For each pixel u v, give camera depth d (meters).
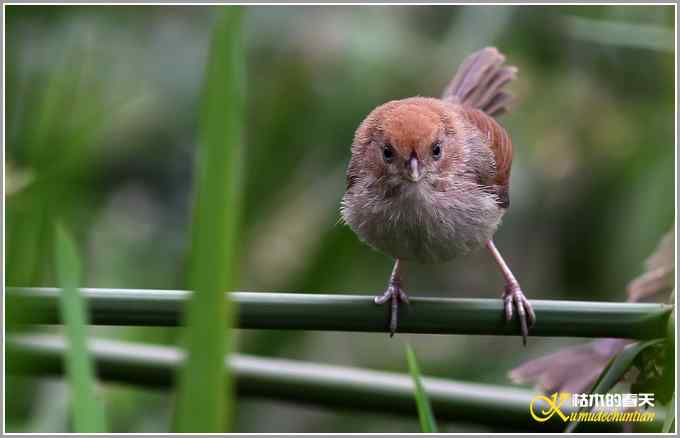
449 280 12.23
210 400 2.69
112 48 10.41
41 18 10.07
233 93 2.54
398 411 6.36
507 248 11.81
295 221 10.07
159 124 11.29
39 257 3.54
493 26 10.47
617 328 5.73
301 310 5.92
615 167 10.95
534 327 5.97
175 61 11.47
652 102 10.95
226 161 2.57
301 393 6.44
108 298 5.64
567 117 11.04
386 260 11.22
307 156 10.63
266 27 11.08
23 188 3.78
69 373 3.09
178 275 10.90
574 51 11.12
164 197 11.34
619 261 10.65
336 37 10.90
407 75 10.73
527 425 6.29
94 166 8.91
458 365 10.95
